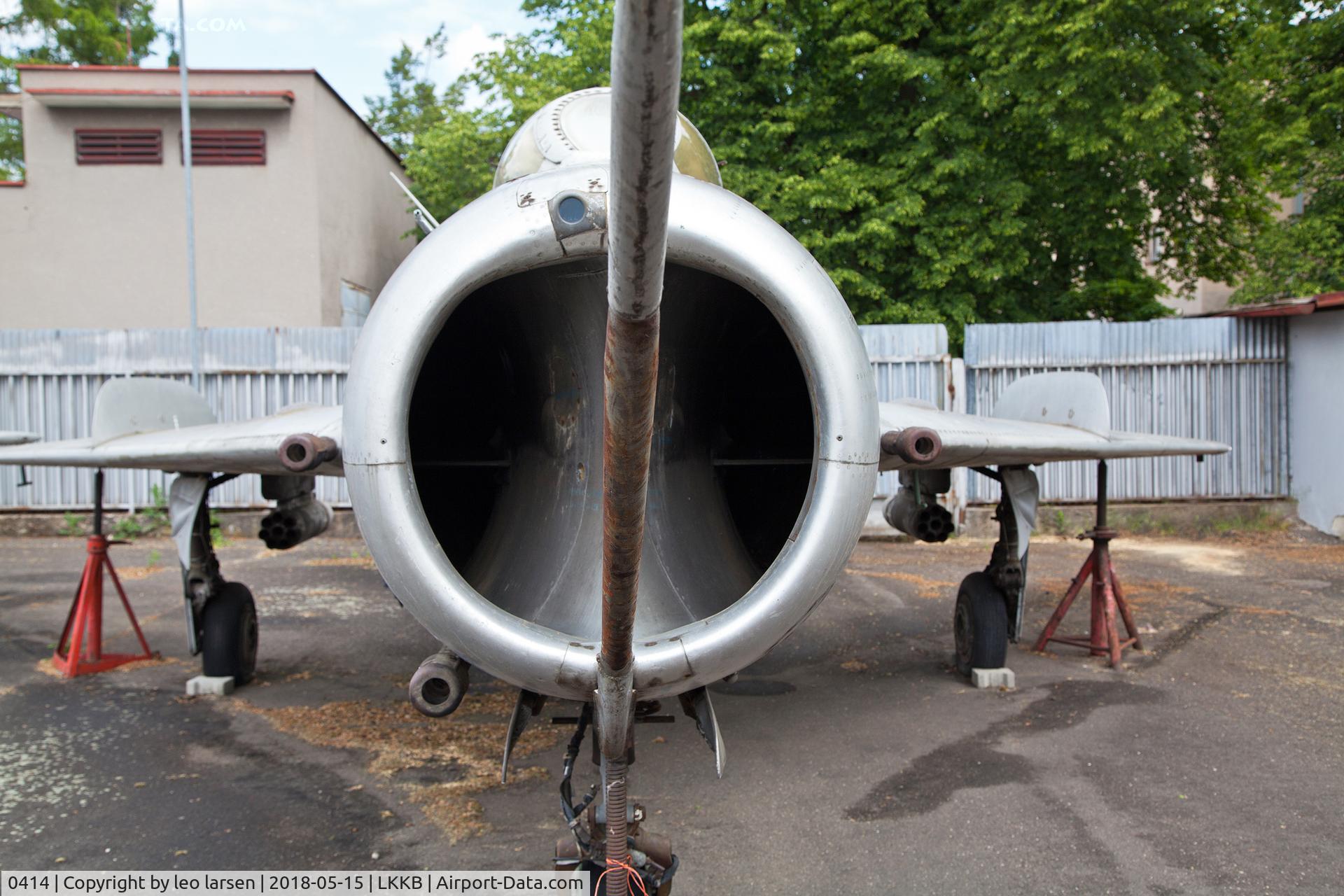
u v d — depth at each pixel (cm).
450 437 357
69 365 1223
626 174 111
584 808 274
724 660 252
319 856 361
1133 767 443
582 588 281
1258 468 1220
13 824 390
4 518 1226
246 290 1438
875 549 1135
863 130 1392
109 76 1420
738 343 331
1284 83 1307
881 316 1328
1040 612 777
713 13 1381
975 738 485
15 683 595
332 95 1503
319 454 343
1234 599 820
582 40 1562
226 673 571
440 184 1684
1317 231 1270
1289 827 379
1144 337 1207
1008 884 337
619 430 145
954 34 1380
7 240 1429
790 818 393
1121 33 1198
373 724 516
